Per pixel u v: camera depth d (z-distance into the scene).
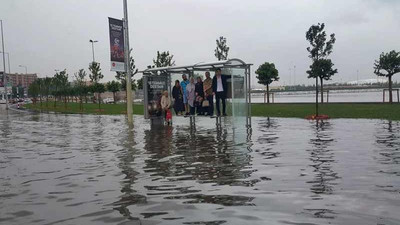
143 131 15.98
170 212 4.99
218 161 8.46
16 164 8.98
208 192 5.91
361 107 27.42
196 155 9.35
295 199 5.39
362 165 7.58
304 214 4.73
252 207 5.08
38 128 19.69
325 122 17.02
